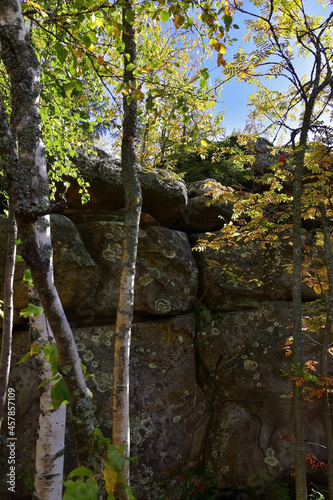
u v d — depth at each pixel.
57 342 1.33
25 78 1.50
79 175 4.48
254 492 4.53
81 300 4.45
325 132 3.29
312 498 4.32
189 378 4.81
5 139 1.31
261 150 5.77
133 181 3.33
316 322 3.68
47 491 2.26
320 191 3.43
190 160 6.44
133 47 3.38
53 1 2.92
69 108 3.78
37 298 2.42
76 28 2.27
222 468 4.62
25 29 1.56
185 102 2.94
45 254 1.37
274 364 4.88
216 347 4.96
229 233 4.07
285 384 4.81
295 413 2.85
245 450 4.66
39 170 1.42
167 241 4.97
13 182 1.30
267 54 3.33
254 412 4.80
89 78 3.62
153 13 2.68
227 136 6.30
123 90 2.61
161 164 6.52
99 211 4.93
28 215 1.28
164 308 4.81
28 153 1.42
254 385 4.82
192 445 4.67
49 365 2.40
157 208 5.10
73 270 4.32
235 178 5.88
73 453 3.99
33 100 1.50
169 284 4.88
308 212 3.73
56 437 2.35
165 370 4.68
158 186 4.89
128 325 3.04
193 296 5.07
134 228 3.24
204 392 4.91
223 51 2.49
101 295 4.54
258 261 5.32
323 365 3.15
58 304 1.34
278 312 5.08
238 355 4.94
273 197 3.57
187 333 4.92
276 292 5.25
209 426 4.83
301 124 3.63
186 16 2.52
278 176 3.71
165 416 4.55
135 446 4.30
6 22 1.51
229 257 5.26
